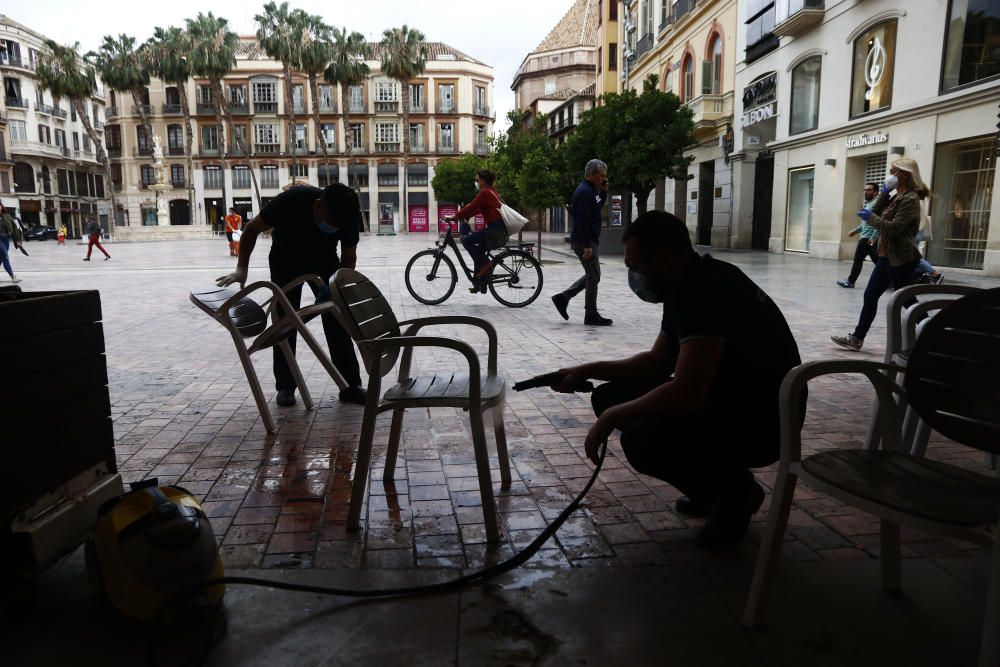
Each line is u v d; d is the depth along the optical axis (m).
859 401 4.81
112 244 40.53
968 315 2.14
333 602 2.31
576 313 9.12
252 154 66.69
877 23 17.52
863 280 13.46
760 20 23.03
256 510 3.04
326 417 4.46
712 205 29.05
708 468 2.58
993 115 13.87
